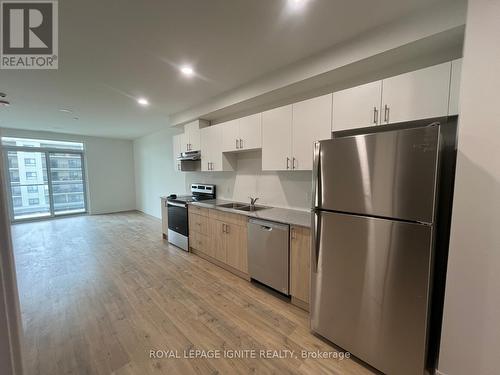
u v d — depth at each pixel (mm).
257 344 1872
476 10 1274
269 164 2803
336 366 1676
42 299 2482
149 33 1918
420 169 1363
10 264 411
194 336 1956
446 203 1616
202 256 3678
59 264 3396
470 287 1354
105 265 3365
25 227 5535
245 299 2494
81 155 6965
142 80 2818
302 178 2908
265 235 2584
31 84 2846
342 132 2211
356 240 1643
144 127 5633
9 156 5777
